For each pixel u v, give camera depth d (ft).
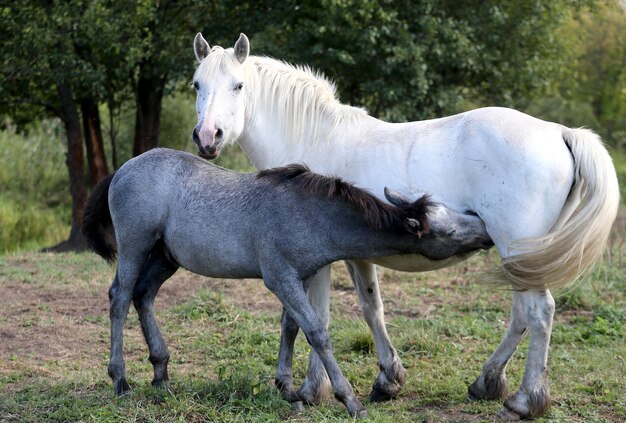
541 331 16.35
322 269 17.72
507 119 16.48
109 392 18.37
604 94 69.62
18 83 42.91
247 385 17.93
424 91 40.11
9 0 39.96
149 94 44.14
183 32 42.86
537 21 43.70
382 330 18.88
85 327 25.07
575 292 27.32
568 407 17.62
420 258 17.35
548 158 16.07
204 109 18.34
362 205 15.97
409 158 17.08
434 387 19.21
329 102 18.72
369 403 18.35
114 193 18.37
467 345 23.24
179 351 22.67
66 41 38.60
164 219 18.01
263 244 16.72
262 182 17.22
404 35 39.65
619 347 22.80
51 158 62.08
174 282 30.66
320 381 18.16
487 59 42.60
